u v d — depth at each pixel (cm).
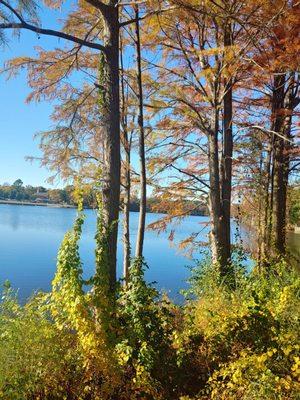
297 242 2509
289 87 1348
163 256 2514
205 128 1192
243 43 1028
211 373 530
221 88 1184
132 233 3484
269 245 1319
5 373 470
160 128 1223
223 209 1206
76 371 525
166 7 857
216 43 1119
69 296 538
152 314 557
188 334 578
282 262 1012
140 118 1007
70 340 556
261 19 885
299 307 582
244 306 617
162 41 1122
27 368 489
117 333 552
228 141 1238
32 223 4803
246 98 1385
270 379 427
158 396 507
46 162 853
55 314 554
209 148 1212
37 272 1778
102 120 743
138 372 503
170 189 1351
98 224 606
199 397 482
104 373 513
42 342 515
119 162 713
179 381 531
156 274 1869
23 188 11481
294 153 1376
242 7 870
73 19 885
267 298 684
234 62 973
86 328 525
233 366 459
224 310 661
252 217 1492
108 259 609
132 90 1053
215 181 1202
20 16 631
